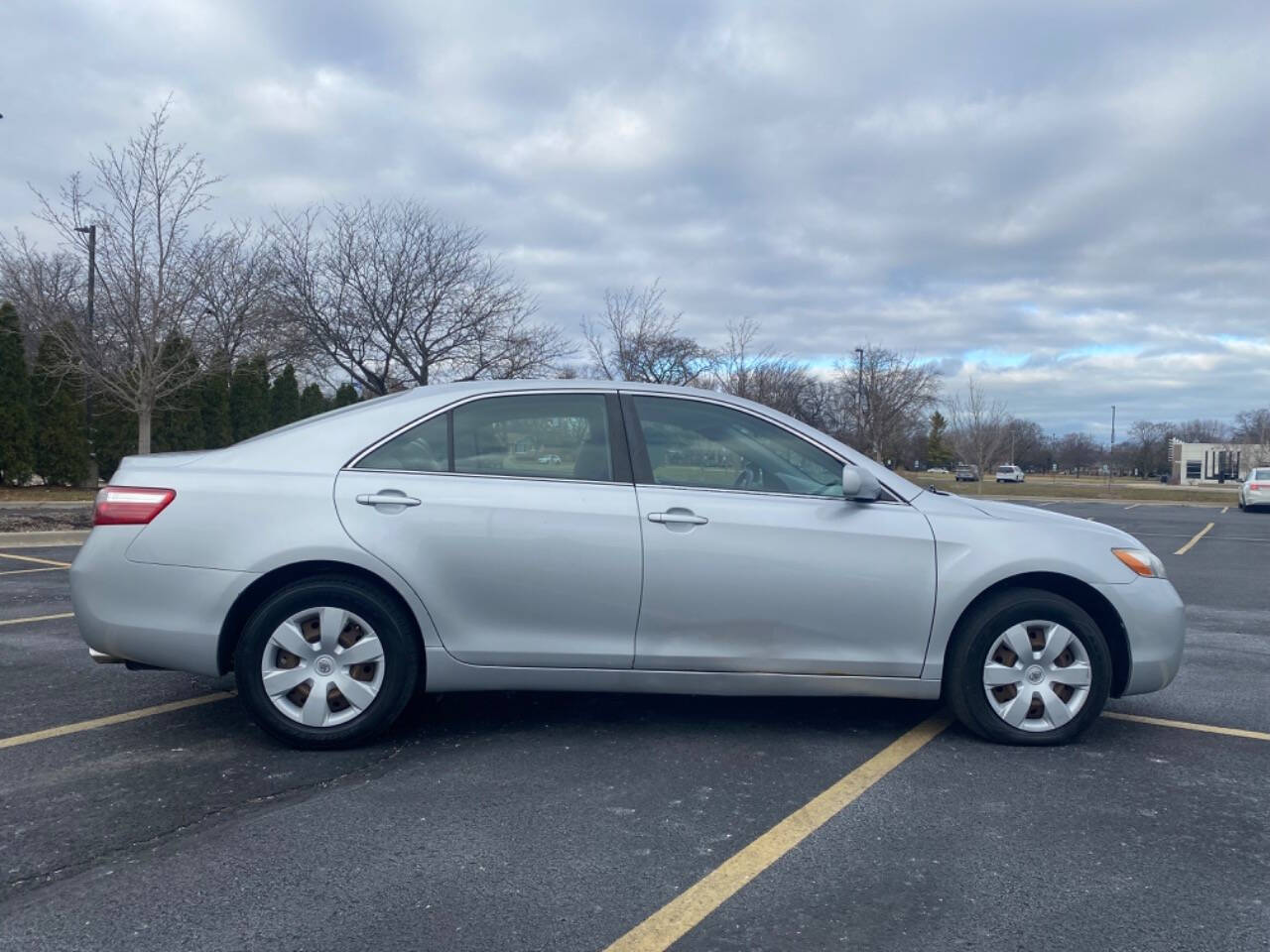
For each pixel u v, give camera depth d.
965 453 50.38
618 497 4.52
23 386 21.11
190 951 2.76
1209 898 3.15
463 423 4.64
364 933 2.87
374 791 3.96
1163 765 4.43
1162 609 4.70
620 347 24.97
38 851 3.37
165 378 16.39
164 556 4.35
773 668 4.54
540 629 4.47
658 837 3.57
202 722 4.85
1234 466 81.19
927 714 5.18
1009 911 3.05
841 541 4.54
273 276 19.88
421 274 20.88
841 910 3.05
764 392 29.75
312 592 4.35
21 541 12.67
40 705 5.12
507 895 3.11
